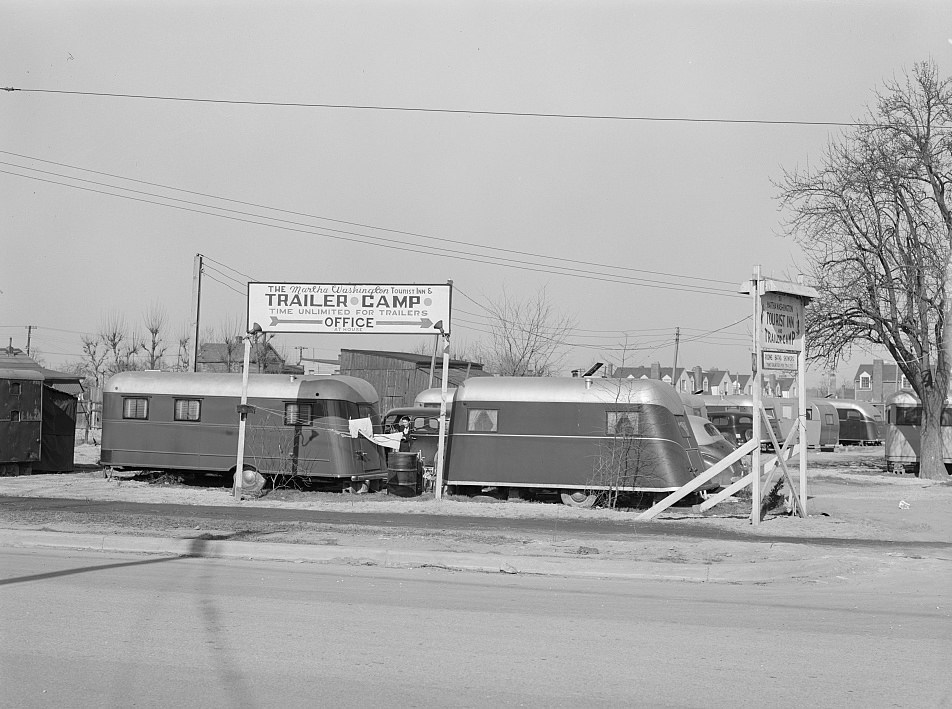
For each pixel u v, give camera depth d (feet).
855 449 199.31
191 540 48.42
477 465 75.20
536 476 73.87
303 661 25.26
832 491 91.45
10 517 56.54
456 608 33.53
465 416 76.18
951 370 111.96
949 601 36.94
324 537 50.16
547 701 22.00
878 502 79.77
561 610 33.65
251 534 50.93
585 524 60.03
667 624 31.27
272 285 72.38
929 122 106.83
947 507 75.41
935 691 23.30
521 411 74.84
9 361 106.63
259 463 79.87
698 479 62.95
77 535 49.85
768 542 52.01
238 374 83.30
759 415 60.95
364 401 82.53
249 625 29.66
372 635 28.60
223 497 73.87
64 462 96.89
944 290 107.14
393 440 81.46
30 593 34.68
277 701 21.61
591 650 27.14
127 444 84.17
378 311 72.49
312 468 79.00
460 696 22.30
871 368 399.85
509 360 162.81
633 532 55.83
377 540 49.49
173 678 23.35
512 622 31.09
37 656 25.36
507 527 57.11
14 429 89.45
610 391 73.41
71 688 22.41
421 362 161.58
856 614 33.73
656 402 72.59
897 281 108.37
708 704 21.99
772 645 28.17
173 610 31.83
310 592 36.35
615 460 72.38
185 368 202.08
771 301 61.62
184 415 82.89
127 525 53.47
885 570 44.55
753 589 40.22
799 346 63.26
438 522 59.41
